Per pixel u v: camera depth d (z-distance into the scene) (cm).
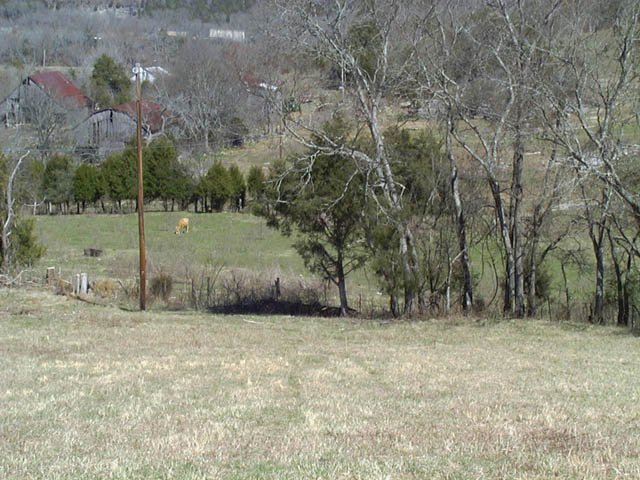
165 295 2786
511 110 2370
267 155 5475
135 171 5772
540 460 782
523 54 2230
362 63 2522
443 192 2514
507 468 752
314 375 1428
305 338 2031
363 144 2525
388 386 1315
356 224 2492
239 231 4800
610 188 2200
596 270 2522
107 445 886
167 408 1118
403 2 2394
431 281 2534
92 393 1242
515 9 2458
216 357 1669
